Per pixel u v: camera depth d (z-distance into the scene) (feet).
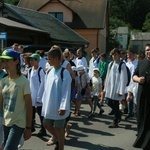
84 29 134.92
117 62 28.55
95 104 33.42
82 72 32.78
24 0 146.82
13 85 14.70
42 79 24.77
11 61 14.58
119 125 30.04
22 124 14.61
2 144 16.88
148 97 19.31
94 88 33.30
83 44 99.55
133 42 178.29
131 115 32.55
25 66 28.94
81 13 138.00
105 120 32.14
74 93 31.48
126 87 31.53
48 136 25.38
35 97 24.85
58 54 18.54
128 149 22.80
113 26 252.21
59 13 134.92
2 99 15.05
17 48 36.04
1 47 46.70
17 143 14.52
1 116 15.43
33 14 90.89
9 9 79.56
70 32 99.76
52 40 80.38
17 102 14.61
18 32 68.39
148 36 188.96
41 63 32.68
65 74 18.45
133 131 27.91
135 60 33.58
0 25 59.16
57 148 20.02
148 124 19.43
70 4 142.00
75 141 24.48
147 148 19.26
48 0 139.95
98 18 136.56
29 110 14.74
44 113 18.92
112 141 24.72
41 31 72.38
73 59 41.37
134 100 31.22
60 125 18.61
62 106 18.15
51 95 18.51
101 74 41.27
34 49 48.70
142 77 19.06
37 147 22.67
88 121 31.50
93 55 44.47
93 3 142.20
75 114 33.78
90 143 24.03
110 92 28.78
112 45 175.94
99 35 134.92
